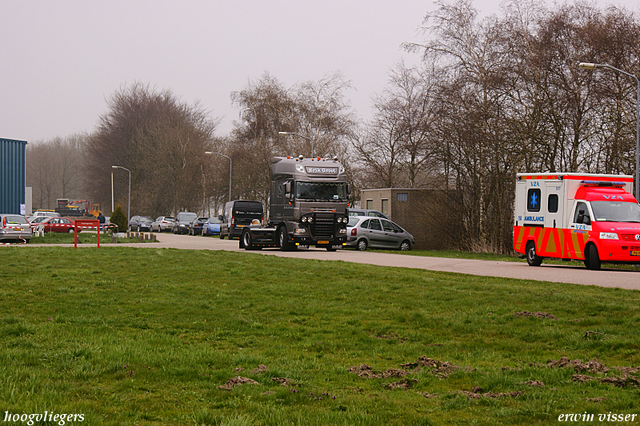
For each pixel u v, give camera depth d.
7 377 6.84
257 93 67.25
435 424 5.82
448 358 8.83
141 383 7.09
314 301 13.80
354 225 36.16
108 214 109.69
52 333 9.84
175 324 11.11
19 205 59.28
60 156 148.62
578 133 35.03
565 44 35.75
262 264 22.11
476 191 40.31
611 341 9.30
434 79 40.59
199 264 22.05
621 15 34.62
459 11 39.47
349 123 62.56
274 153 64.62
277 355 8.93
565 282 17.08
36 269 19.77
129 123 97.81
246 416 5.85
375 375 7.77
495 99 37.16
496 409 6.28
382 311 12.52
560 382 7.30
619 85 34.22
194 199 90.62
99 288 15.55
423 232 46.69
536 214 24.12
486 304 13.09
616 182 22.91
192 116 96.00
